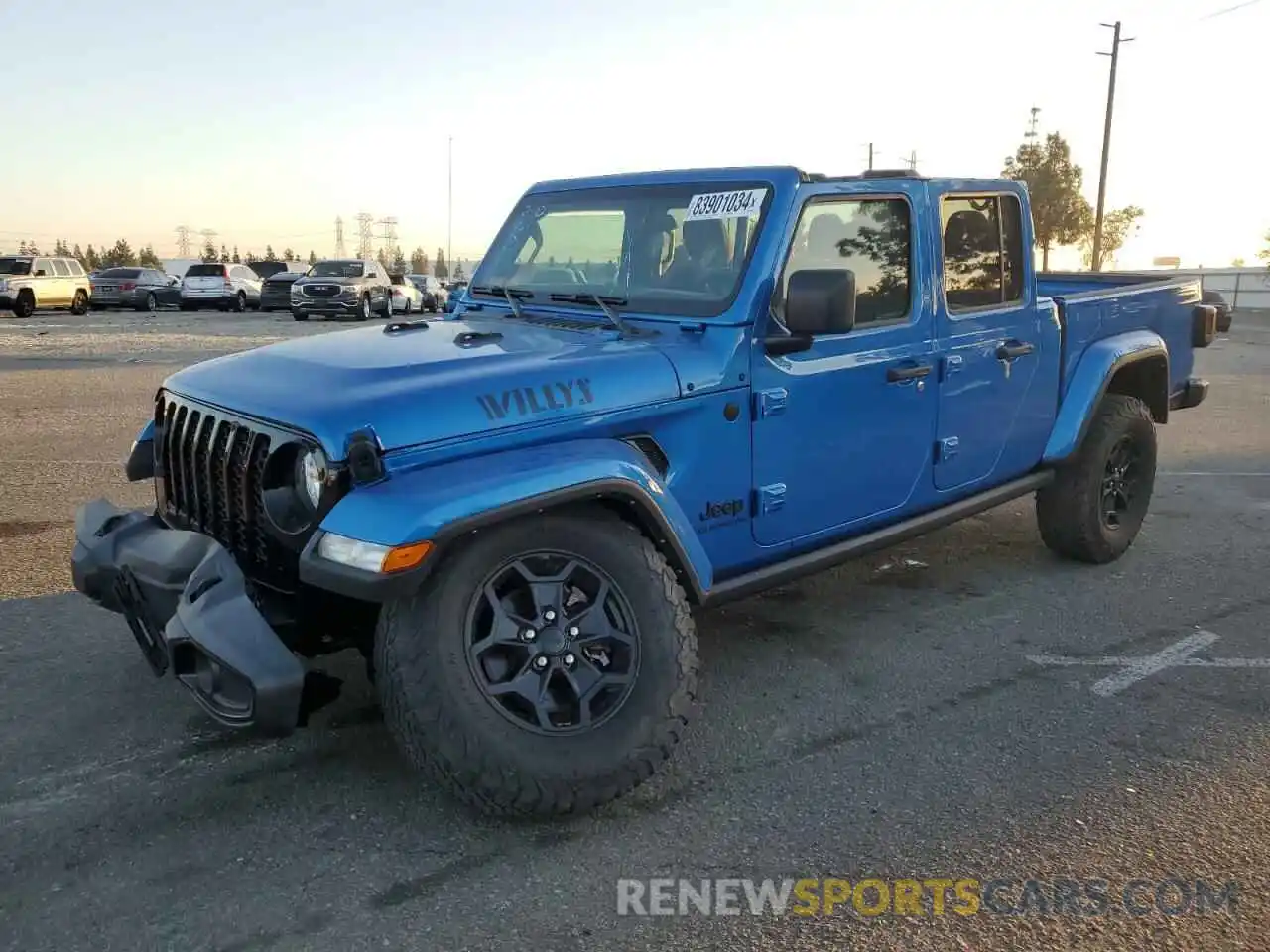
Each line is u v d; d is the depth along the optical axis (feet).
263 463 10.06
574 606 10.18
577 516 10.22
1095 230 141.79
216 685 9.59
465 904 8.82
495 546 9.63
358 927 8.52
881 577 17.74
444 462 9.77
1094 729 12.07
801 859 9.48
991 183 15.14
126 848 9.62
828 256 12.80
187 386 11.81
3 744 11.56
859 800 10.50
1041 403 16.47
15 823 10.00
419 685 9.26
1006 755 11.45
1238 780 10.83
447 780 9.48
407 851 9.60
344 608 10.39
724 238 12.43
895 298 13.82
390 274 108.17
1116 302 17.94
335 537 9.14
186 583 9.96
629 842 9.77
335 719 12.25
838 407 13.00
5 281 85.81
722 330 11.89
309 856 9.52
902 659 14.19
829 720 12.35
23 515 21.03
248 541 10.50
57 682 13.12
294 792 10.62
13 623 15.05
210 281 105.50
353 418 9.46
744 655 14.34
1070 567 18.21
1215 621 15.60
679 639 10.41
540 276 14.34
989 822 10.07
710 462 11.78
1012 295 15.80
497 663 9.85
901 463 14.11
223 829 9.95
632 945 8.32
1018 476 16.60
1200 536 20.27
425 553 8.95
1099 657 14.23
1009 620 15.69
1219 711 12.53
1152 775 10.96
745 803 10.44
